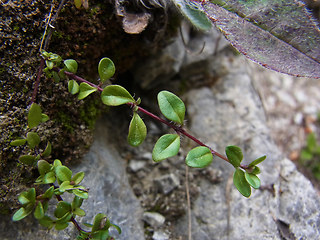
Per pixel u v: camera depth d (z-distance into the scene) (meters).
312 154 0.15
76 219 0.08
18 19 0.08
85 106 0.09
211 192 0.10
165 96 0.07
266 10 0.08
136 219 0.10
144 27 0.09
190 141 0.11
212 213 0.10
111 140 0.11
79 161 0.09
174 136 0.07
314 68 0.08
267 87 0.16
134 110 0.07
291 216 0.10
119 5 0.08
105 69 0.07
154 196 0.10
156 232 0.10
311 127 0.16
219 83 0.13
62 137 0.09
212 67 0.13
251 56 0.08
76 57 0.09
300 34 0.08
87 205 0.09
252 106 0.12
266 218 0.10
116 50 0.10
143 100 0.12
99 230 0.07
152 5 0.09
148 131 0.12
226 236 0.10
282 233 0.10
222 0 0.08
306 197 0.10
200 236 0.10
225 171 0.11
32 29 0.08
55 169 0.07
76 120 0.09
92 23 0.09
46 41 0.08
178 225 0.10
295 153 0.15
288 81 0.17
